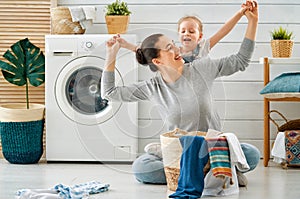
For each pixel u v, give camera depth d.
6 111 4.55
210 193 3.45
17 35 5.02
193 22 2.80
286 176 4.13
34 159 4.63
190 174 3.34
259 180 3.98
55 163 4.64
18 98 5.01
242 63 3.34
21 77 4.73
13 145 4.57
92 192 3.47
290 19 4.96
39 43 5.02
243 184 3.73
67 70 4.57
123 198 3.33
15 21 5.02
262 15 4.96
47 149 4.62
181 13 4.95
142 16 4.95
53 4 4.97
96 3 4.96
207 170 3.45
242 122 4.98
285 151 4.41
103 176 4.06
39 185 3.74
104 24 4.96
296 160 4.42
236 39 4.97
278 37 4.71
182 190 3.36
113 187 3.66
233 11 4.95
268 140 4.58
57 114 4.61
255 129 4.98
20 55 4.72
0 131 4.64
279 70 4.98
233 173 3.55
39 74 4.75
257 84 4.98
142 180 3.76
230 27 3.66
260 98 4.98
